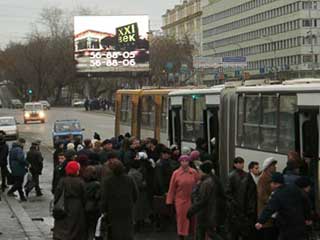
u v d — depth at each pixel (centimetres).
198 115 2106
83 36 8431
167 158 1595
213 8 16350
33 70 13512
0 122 5391
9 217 1842
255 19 14062
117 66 8412
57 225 1199
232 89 1905
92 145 2062
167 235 1591
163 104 2655
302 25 12300
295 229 1038
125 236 1171
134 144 1689
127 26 8388
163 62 10500
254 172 1302
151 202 1608
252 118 1742
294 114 1506
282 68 12038
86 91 13000
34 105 7512
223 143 1903
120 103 3284
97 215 1248
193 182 1420
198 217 1304
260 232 1270
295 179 1136
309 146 1444
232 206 1292
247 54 14438
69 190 1195
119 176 1179
